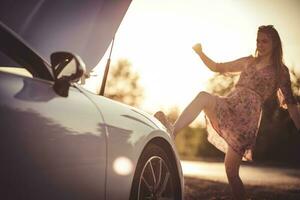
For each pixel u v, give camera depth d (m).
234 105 6.02
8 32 3.31
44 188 3.06
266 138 13.05
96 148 3.45
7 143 2.88
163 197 4.32
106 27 4.93
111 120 3.69
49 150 3.08
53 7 4.60
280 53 6.09
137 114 4.13
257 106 6.06
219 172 10.14
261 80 6.05
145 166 4.03
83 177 3.33
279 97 6.23
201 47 6.25
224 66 6.21
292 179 9.28
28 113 3.02
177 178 4.42
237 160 6.01
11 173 2.88
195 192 7.72
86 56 4.95
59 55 3.33
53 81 3.40
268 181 8.93
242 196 6.04
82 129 3.36
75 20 4.72
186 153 14.30
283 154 12.95
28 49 3.35
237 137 5.98
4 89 2.98
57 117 3.19
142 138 3.92
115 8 4.87
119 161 3.66
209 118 6.04
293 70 12.46
